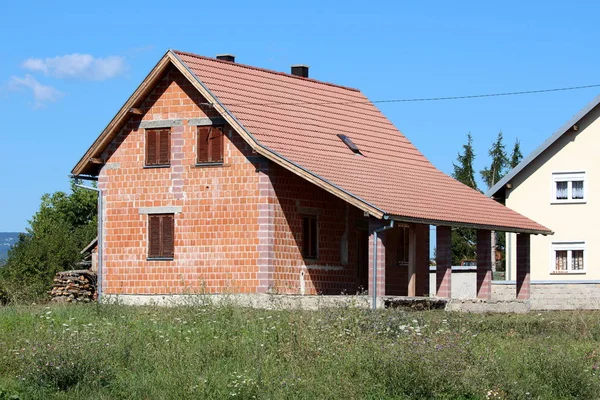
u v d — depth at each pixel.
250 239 35.41
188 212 36.66
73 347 20.78
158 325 25.48
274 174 35.47
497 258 73.38
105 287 38.06
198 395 19.02
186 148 36.81
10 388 19.67
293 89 41.03
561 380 20.27
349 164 37.22
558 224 46.25
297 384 19.44
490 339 24.55
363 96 45.41
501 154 79.75
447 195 39.16
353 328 23.05
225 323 25.19
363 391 19.48
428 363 19.81
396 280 40.69
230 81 37.91
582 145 45.97
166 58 36.69
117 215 38.00
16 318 26.81
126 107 37.41
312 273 36.88
